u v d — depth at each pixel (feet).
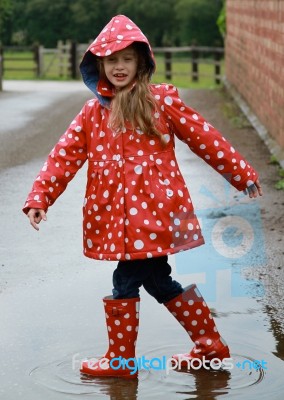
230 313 18.60
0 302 19.36
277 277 20.90
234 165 15.69
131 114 15.19
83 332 17.67
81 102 60.29
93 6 194.29
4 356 16.55
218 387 15.11
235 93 60.18
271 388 15.05
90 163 15.62
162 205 15.17
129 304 15.48
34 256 22.82
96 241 15.58
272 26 39.88
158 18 195.00
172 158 15.62
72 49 110.32
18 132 44.80
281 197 29.17
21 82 91.91
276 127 38.42
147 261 15.46
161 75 126.31
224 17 75.46
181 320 16.02
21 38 201.77
